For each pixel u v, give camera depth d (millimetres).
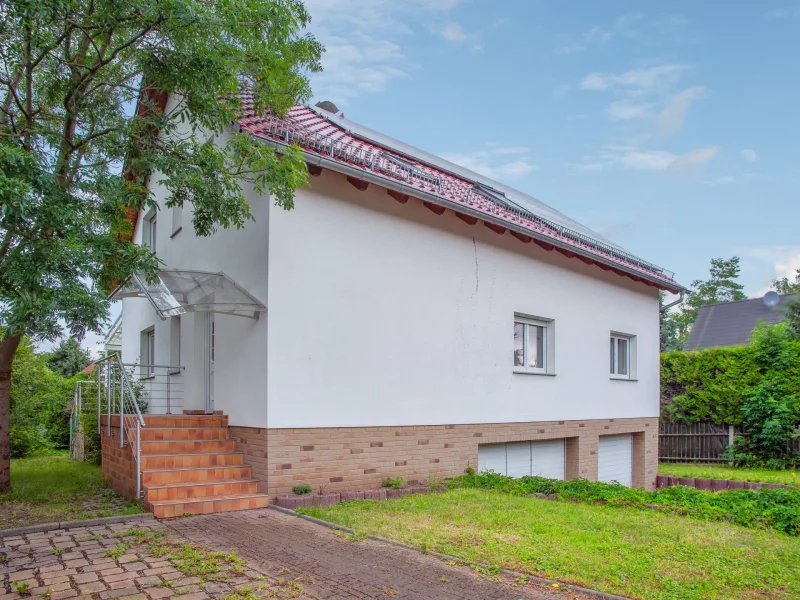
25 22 6199
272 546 5824
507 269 12164
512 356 12055
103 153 8398
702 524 7414
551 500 8922
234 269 9336
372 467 9281
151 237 15000
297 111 12531
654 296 17250
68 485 9797
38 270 6238
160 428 8625
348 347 9188
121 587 4629
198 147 7723
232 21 7316
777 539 6738
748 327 31719
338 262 9211
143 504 7547
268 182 7559
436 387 10469
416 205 10508
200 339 10703
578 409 13695
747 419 17703
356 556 5484
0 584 4695
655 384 16922
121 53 7922
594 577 4902
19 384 16656
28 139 7770
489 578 4879
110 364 10398
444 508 7785
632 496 8875
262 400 8297
